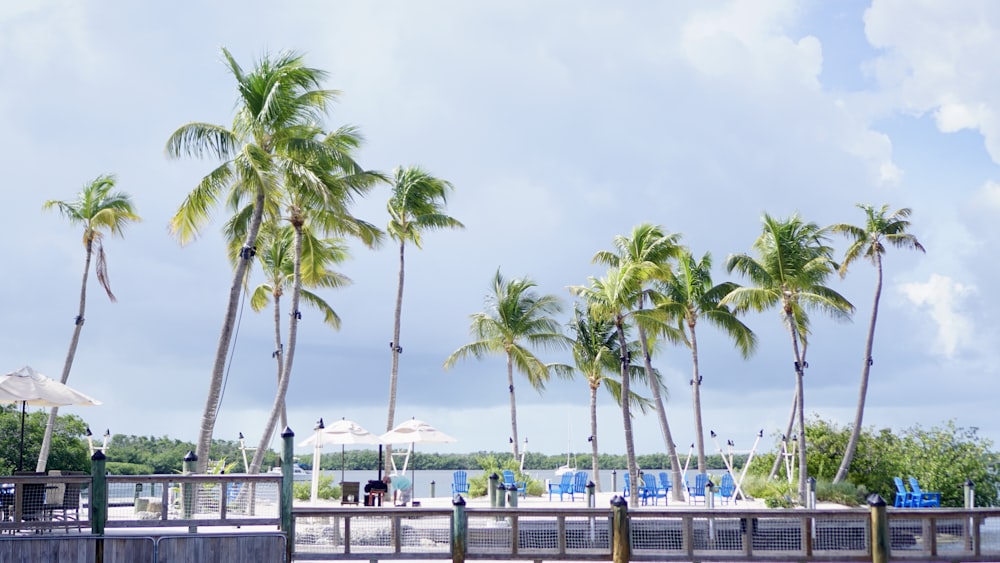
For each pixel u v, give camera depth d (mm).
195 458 21266
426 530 17109
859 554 16766
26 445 44938
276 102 24891
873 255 39781
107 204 35094
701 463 39625
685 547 16797
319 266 31688
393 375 37344
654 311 36938
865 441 40562
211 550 16234
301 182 26406
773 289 37812
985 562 16703
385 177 30000
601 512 16891
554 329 45469
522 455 43688
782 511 16812
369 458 85062
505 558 16891
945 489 37312
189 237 26672
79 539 15859
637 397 46594
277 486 16891
